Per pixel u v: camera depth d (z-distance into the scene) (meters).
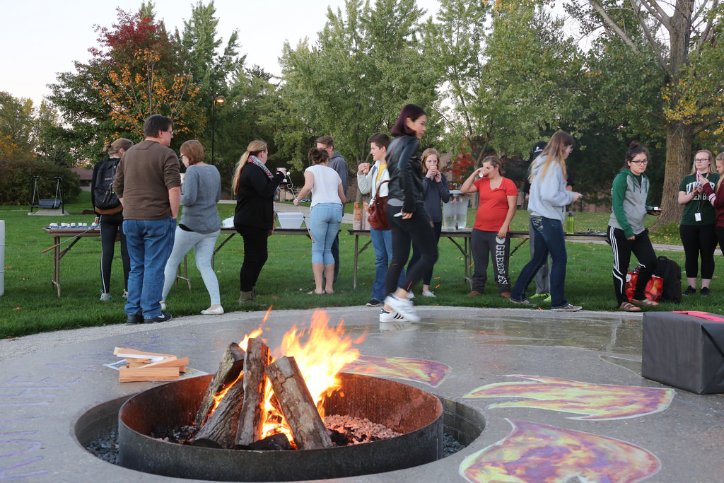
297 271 10.73
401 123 5.71
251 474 2.36
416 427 3.09
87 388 3.60
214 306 6.68
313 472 2.38
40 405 3.27
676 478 2.42
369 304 7.31
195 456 2.40
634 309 7.09
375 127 34.94
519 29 25.23
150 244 5.98
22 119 70.31
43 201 31.69
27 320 5.87
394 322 6.02
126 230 6.01
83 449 2.64
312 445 2.60
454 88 30.27
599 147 41.28
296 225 8.38
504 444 2.75
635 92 21.02
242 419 2.72
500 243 7.99
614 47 21.78
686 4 20.59
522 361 4.46
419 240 5.80
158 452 2.47
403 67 32.62
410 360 4.46
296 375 2.75
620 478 2.41
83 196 47.75
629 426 3.04
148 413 3.00
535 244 7.31
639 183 7.32
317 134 42.16
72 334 5.57
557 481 2.37
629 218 7.31
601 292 8.66
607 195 44.72
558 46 22.59
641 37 22.48
